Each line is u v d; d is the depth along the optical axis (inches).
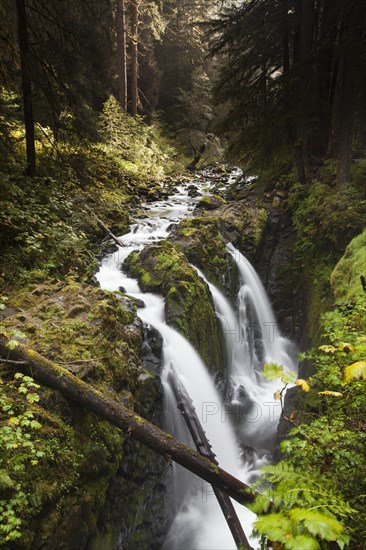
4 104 452.4
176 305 319.0
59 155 466.3
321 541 98.1
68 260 316.8
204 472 183.8
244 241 463.2
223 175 841.5
